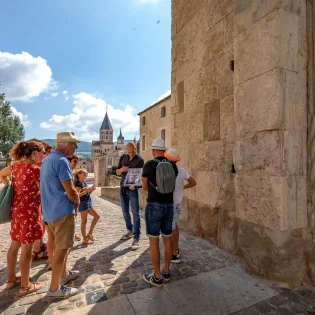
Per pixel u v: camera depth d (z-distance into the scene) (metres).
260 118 2.46
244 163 2.67
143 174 2.48
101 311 1.94
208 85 3.65
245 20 2.67
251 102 2.57
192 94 4.11
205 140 3.69
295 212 2.30
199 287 2.28
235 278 2.45
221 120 3.33
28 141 2.46
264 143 2.41
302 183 2.35
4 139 19.95
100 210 7.18
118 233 4.29
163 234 2.42
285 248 2.27
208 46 3.66
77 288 2.29
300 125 2.36
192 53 4.14
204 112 3.73
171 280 2.42
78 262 2.91
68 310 1.96
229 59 3.19
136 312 1.92
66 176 2.09
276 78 2.27
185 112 4.34
